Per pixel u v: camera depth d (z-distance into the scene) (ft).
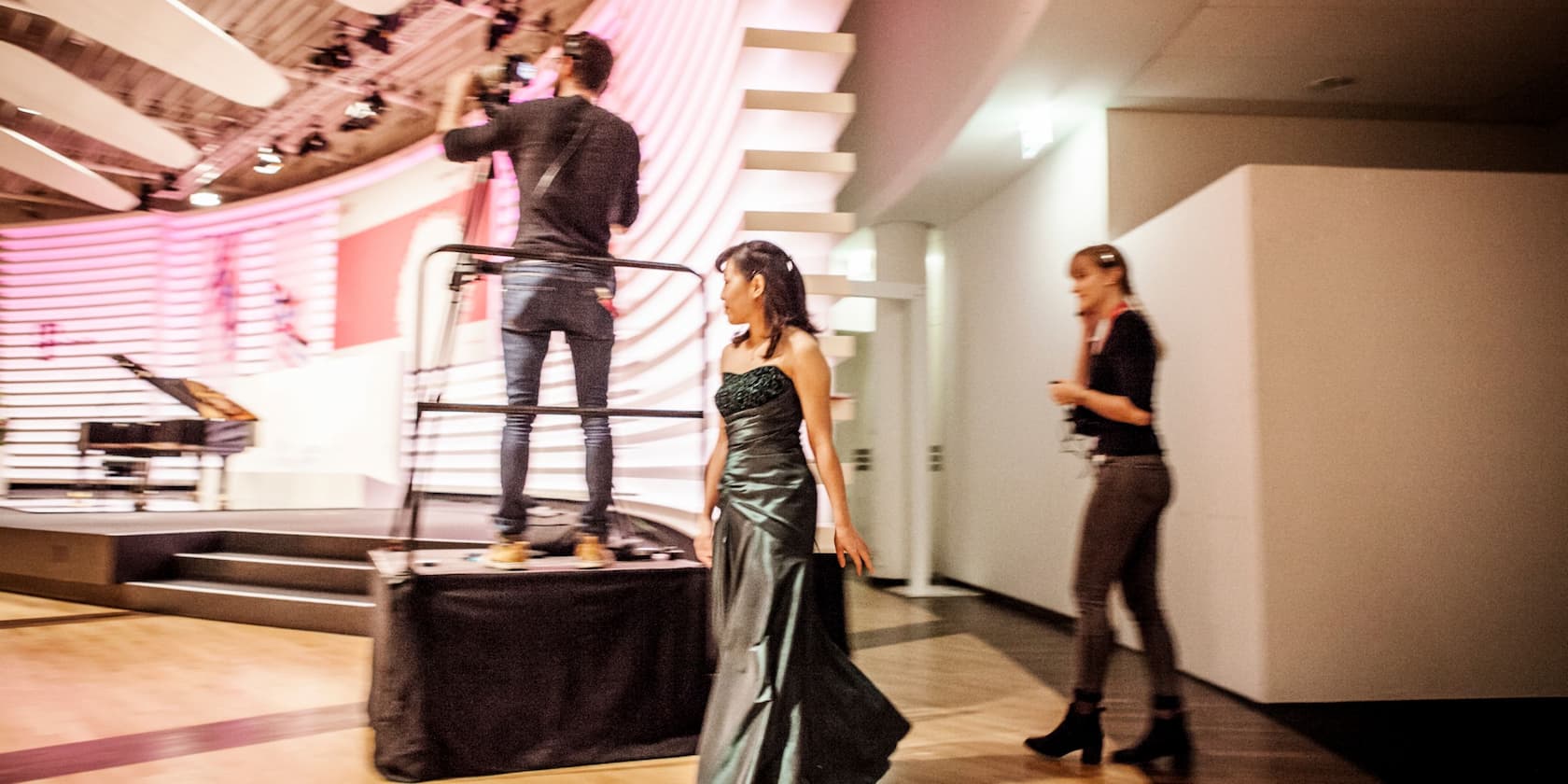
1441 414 11.92
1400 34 13.99
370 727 10.03
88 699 11.65
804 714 7.30
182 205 39.32
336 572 17.25
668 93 19.16
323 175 35.45
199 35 20.49
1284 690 11.54
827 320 13.62
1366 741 9.99
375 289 33.24
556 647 8.80
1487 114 17.17
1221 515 12.44
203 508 27.35
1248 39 14.17
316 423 34.35
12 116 31.35
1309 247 11.93
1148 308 14.60
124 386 39.24
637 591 9.13
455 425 29.66
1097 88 15.90
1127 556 9.18
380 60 25.44
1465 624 11.75
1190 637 13.21
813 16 14.79
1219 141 17.10
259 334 36.86
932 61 18.86
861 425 27.25
